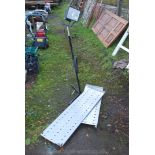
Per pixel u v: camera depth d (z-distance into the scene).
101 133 3.35
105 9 7.34
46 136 3.22
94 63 5.25
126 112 3.74
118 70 4.79
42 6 10.41
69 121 3.46
